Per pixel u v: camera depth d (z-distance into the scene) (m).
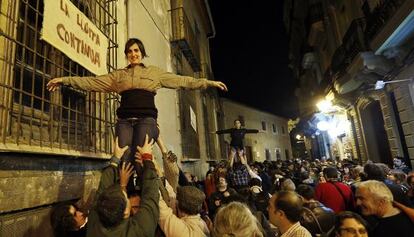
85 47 3.01
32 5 2.74
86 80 2.38
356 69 9.91
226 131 6.28
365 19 9.75
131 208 2.20
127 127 2.30
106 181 2.10
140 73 2.40
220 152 16.19
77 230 2.20
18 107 2.40
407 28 7.36
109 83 2.41
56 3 2.55
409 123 8.52
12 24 2.35
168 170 2.98
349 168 7.53
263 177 7.37
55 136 2.77
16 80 2.44
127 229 1.80
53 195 2.48
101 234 1.76
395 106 9.59
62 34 2.60
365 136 12.23
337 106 14.29
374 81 9.98
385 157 11.39
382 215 2.59
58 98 2.91
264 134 30.67
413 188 4.10
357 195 2.77
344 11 12.54
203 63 13.48
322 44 16.86
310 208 3.13
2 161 2.01
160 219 2.24
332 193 3.96
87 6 3.54
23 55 2.31
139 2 5.50
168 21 7.92
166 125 6.19
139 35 5.27
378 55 9.01
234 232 1.83
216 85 2.46
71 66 3.15
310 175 7.71
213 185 6.50
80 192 2.89
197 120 10.36
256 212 3.51
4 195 1.99
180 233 2.19
